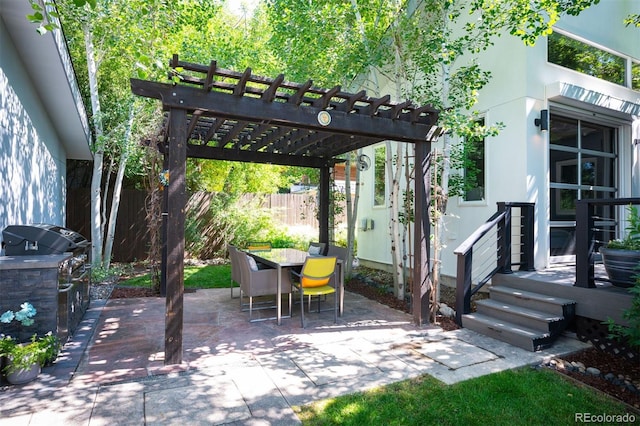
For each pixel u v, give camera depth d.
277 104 3.59
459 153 5.70
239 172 10.35
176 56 2.88
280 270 4.51
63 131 6.75
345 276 7.21
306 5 5.39
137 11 5.98
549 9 4.42
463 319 4.39
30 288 3.09
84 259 4.32
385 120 4.18
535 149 5.47
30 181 4.78
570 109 5.83
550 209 5.78
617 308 3.50
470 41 5.10
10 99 4.00
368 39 5.65
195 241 9.40
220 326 4.36
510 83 5.63
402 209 7.45
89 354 3.43
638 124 6.61
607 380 3.02
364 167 7.21
